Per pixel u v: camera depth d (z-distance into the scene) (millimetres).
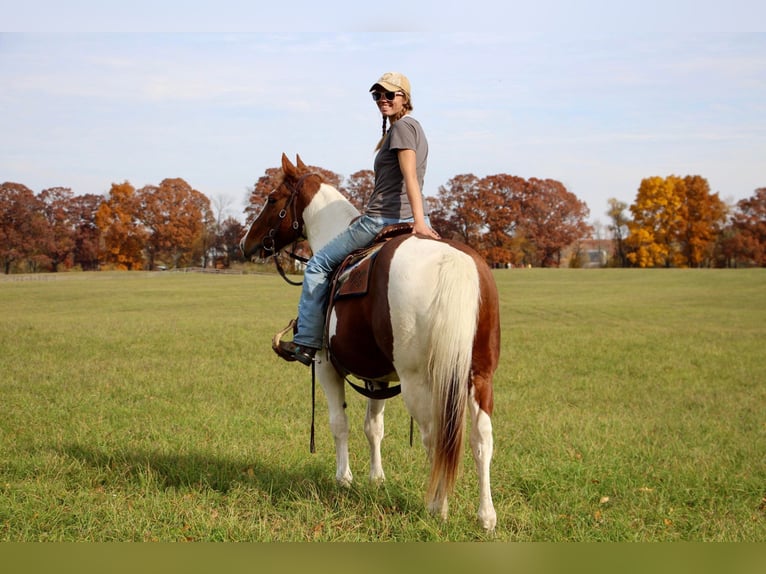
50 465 6074
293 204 6258
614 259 89750
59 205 89812
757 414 8844
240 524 4773
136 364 12508
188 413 8477
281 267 6547
